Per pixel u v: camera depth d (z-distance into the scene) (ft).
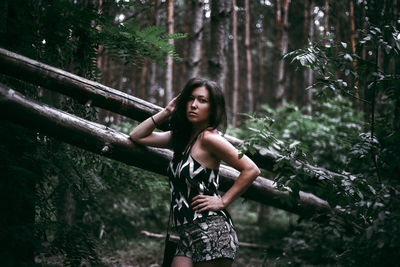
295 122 19.42
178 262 7.03
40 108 7.97
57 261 12.30
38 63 8.36
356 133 11.29
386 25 8.77
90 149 8.65
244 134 21.98
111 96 9.21
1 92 7.51
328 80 8.98
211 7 16.71
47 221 9.37
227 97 38.88
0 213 8.22
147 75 29.17
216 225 7.02
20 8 8.88
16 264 7.93
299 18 25.59
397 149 9.77
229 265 7.07
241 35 34.71
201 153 7.35
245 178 7.27
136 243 17.15
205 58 27.22
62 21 8.84
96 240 9.73
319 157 17.28
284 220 27.30
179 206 7.22
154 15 18.89
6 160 8.21
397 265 8.55
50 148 9.69
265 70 41.34
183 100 7.79
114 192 13.94
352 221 9.71
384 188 8.63
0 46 8.90
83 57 9.59
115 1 9.41
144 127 8.73
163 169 9.42
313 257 10.96
